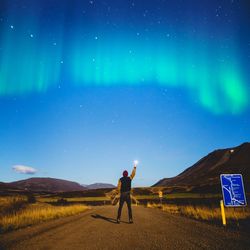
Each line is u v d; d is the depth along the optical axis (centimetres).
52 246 550
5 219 995
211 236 648
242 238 614
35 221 1045
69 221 1037
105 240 615
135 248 528
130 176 964
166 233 709
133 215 1345
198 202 2756
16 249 523
